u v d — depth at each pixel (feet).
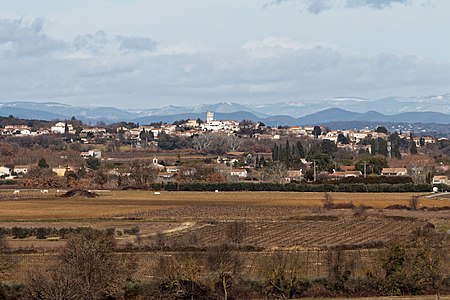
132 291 442.09
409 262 476.13
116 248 571.28
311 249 608.19
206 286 452.35
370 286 472.44
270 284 460.96
